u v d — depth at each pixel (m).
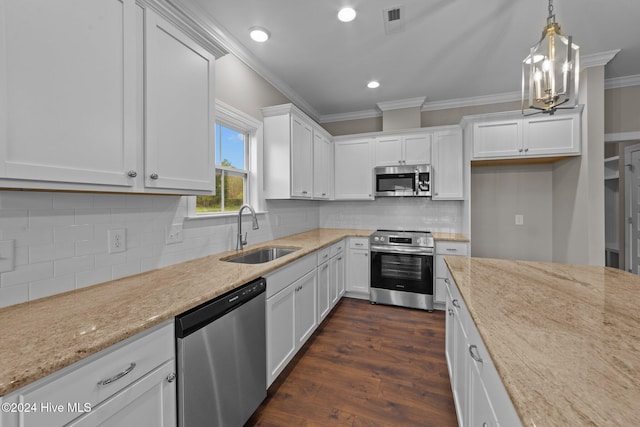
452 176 3.45
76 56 1.02
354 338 2.57
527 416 0.52
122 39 1.18
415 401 1.75
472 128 3.12
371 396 1.80
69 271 1.28
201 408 1.20
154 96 1.33
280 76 3.01
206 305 1.24
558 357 0.72
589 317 0.97
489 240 3.61
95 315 1.02
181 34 1.49
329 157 3.89
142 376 0.97
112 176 1.15
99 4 1.10
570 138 2.84
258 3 1.92
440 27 2.19
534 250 3.46
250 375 1.54
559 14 2.04
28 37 0.90
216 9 1.98
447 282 1.95
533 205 3.46
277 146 2.81
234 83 2.41
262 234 2.82
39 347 0.79
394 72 2.92
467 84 3.22
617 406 0.54
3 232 1.08
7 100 0.85
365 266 3.55
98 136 1.10
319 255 2.68
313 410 1.68
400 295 3.34
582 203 2.81
